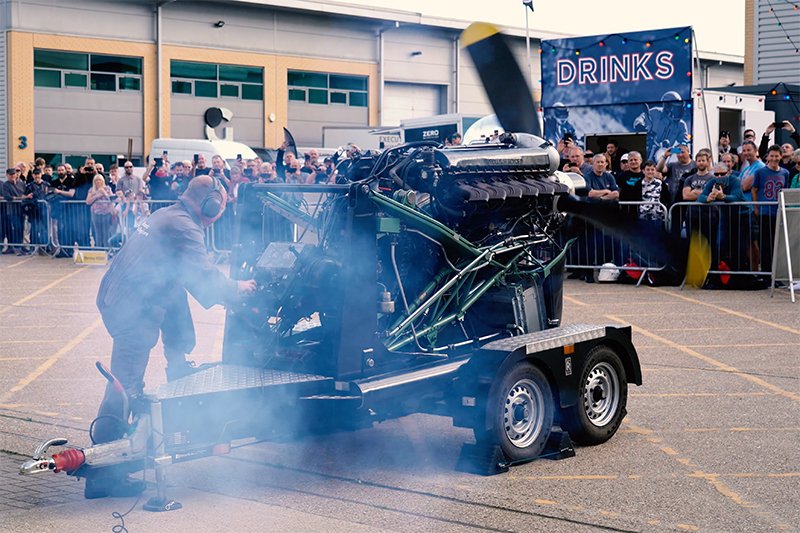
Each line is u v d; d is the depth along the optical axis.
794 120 21.83
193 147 26.78
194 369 6.79
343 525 5.61
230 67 37.81
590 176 15.95
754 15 27.11
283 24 38.59
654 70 17.77
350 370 6.39
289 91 39.00
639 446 7.21
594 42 18.34
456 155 6.87
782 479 6.39
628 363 7.49
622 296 14.77
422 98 42.19
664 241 8.66
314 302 6.56
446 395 6.72
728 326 12.17
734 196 14.97
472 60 7.86
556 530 5.48
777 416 8.02
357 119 40.47
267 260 6.85
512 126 7.88
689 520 5.62
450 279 7.04
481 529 5.52
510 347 6.60
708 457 6.91
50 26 34.34
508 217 7.36
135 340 6.37
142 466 5.80
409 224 6.69
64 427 7.89
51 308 14.65
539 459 6.90
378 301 6.54
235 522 5.67
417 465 6.79
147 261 6.38
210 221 6.61
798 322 12.38
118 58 35.72
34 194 23.02
